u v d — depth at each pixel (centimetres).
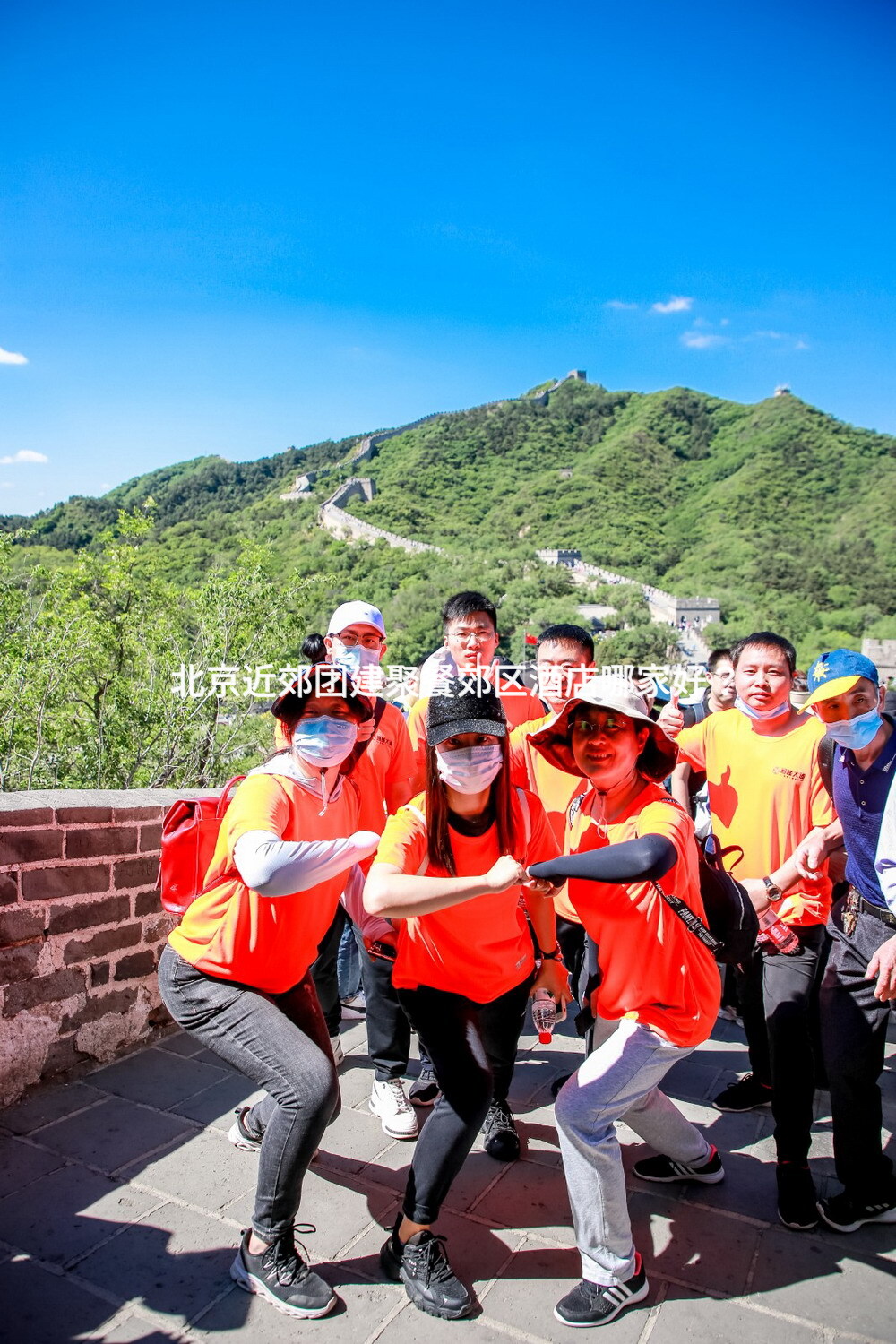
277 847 235
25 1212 278
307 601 1716
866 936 282
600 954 262
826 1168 324
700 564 13225
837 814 303
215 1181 298
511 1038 311
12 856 341
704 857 274
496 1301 247
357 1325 237
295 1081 239
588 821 273
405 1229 251
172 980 268
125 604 1595
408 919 268
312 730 260
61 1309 238
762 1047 360
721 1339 235
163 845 291
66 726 1546
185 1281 251
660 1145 299
